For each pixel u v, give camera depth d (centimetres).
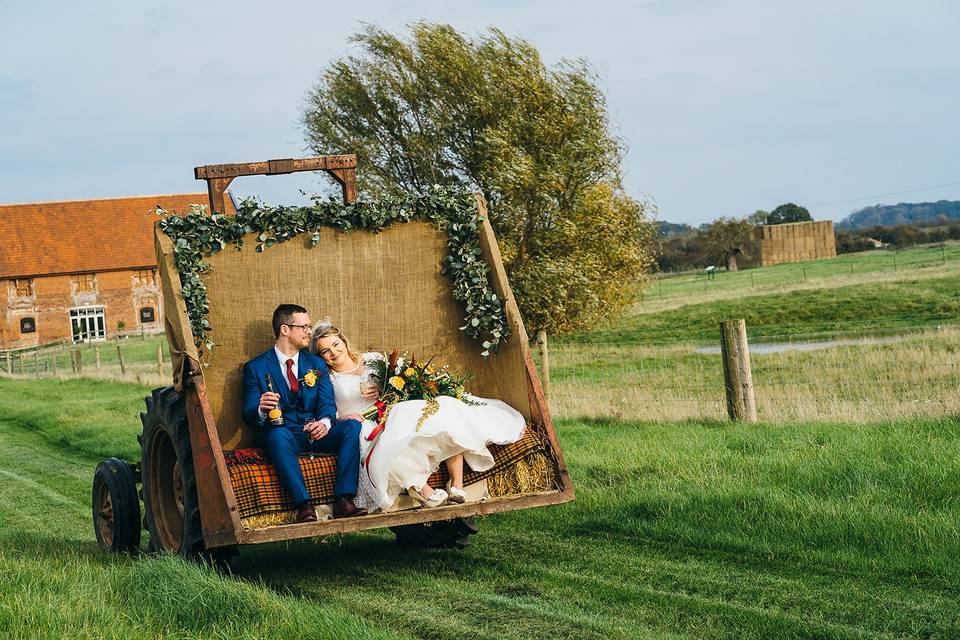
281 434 643
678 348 2695
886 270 5456
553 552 732
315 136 3030
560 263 2752
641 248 3002
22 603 519
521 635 538
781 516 745
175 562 596
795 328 3316
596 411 1362
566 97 2764
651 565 679
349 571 716
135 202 8681
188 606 521
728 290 5281
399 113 2920
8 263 8125
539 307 2786
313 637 482
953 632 521
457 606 601
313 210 761
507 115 2781
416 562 734
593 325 2962
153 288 8450
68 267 8225
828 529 702
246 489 620
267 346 745
